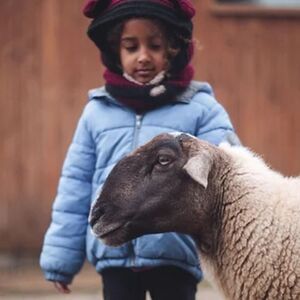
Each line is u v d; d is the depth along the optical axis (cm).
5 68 1360
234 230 513
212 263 527
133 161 517
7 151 1363
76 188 576
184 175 513
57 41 1355
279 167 1371
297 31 1367
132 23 561
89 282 1188
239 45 1362
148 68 564
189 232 524
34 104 1360
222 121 568
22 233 1361
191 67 580
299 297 496
